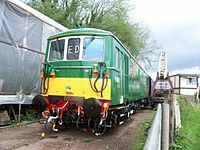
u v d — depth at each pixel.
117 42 7.81
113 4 25.20
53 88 7.29
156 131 1.94
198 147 7.34
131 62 10.65
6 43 8.26
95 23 23.77
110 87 6.78
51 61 7.58
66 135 7.18
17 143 5.97
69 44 7.47
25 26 9.21
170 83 12.19
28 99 9.34
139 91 13.95
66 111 7.17
